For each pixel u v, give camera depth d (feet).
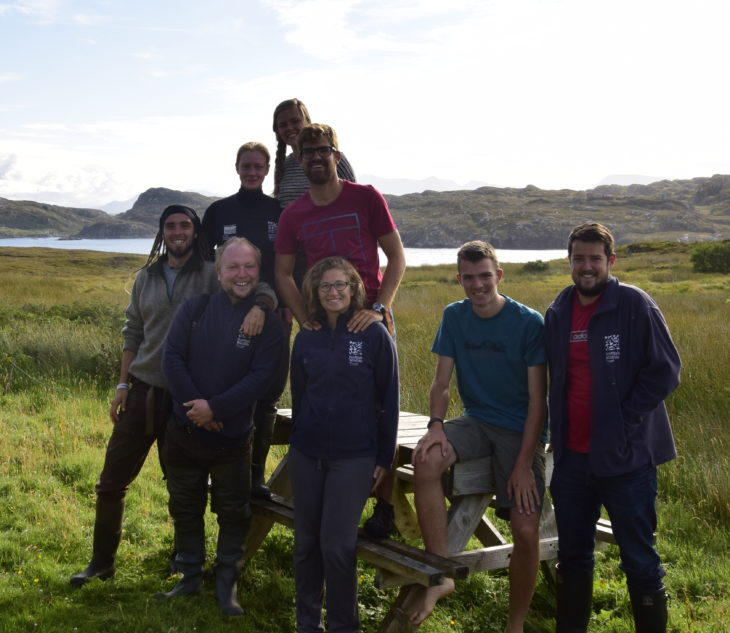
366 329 12.03
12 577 14.23
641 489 11.50
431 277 137.80
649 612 11.62
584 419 11.84
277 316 13.25
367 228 13.25
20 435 24.67
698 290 97.55
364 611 13.89
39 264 205.36
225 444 13.19
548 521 14.52
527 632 13.85
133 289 14.66
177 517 13.76
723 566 16.67
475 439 12.41
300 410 12.28
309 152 12.71
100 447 24.58
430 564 11.29
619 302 11.52
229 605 13.35
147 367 14.12
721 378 31.58
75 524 17.24
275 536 17.49
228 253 13.05
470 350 12.69
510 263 175.73
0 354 36.11
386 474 12.52
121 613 12.71
